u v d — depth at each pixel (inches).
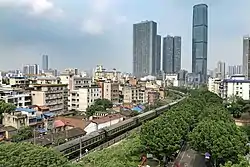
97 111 4933.6
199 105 3937.0
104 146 3029.0
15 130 3201.3
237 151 1973.4
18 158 1412.4
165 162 2338.8
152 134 2321.6
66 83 5895.7
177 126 2456.9
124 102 6697.8
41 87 4820.4
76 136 3211.1
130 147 2513.5
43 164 1424.7
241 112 4997.5
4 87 5128.0
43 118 3809.1
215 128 2154.3
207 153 2138.3
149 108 5787.4
